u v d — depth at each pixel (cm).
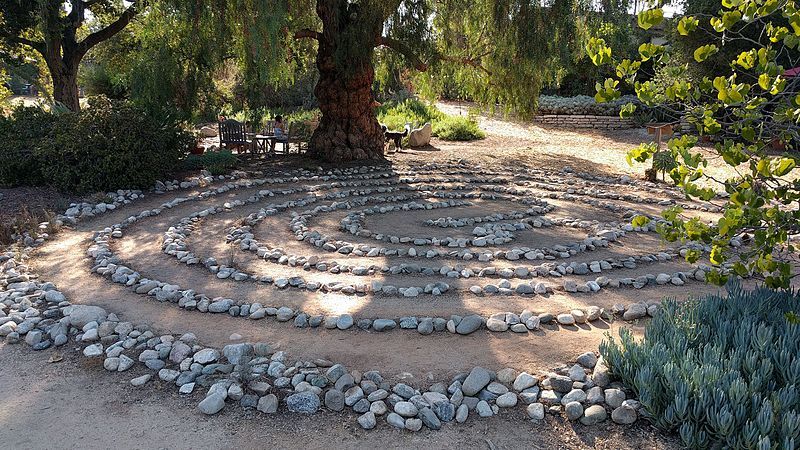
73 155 1105
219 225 939
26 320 566
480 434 400
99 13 2234
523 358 498
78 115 1148
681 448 375
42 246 827
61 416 421
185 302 612
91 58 2841
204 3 1287
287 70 1470
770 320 471
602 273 726
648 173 1417
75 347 524
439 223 970
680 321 475
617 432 398
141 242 846
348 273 717
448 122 2319
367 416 411
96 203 1052
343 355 504
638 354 434
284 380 454
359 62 1465
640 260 772
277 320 580
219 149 1609
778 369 398
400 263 757
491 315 583
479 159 1733
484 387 445
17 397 445
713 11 1917
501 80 1694
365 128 1620
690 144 370
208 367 475
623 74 403
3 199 1030
